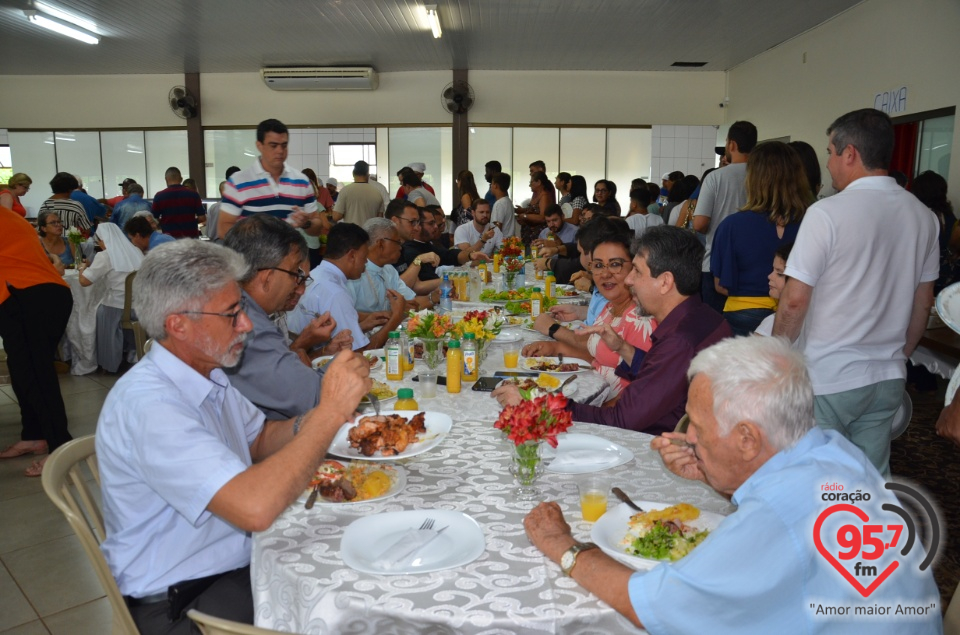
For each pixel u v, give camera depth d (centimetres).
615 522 130
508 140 1036
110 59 940
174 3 701
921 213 209
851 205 201
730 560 97
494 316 319
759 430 105
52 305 328
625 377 231
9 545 269
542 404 139
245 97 1027
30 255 327
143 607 139
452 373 216
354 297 349
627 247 247
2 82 1038
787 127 843
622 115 1020
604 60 949
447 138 1038
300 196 389
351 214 654
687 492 146
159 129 1043
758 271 296
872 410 214
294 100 1026
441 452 168
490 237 591
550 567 116
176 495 124
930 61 591
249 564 149
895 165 648
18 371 328
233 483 121
